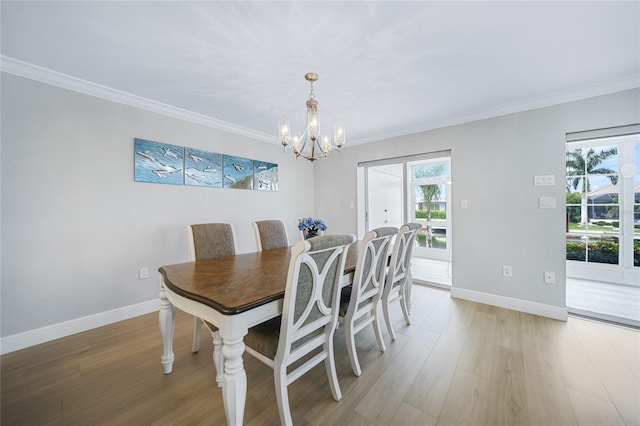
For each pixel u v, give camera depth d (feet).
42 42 5.62
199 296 3.84
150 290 8.84
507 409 4.52
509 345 6.61
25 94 6.59
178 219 9.53
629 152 10.91
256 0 4.49
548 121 8.30
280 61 6.31
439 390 5.02
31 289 6.72
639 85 7.05
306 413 4.49
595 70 6.80
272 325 4.71
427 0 4.50
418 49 5.87
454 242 10.18
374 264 5.88
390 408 4.59
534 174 8.55
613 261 11.35
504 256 9.12
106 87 7.66
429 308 9.09
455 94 8.13
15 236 6.52
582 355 6.13
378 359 6.08
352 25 5.10
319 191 15.07
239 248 11.55
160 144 9.03
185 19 4.93
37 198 6.79
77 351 6.45
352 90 7.82
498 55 6.12
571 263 12.32
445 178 14.88
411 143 11.45
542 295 8.44
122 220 8.22
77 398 4.85
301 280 4.01
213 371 5.67
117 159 8.11
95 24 5.07
